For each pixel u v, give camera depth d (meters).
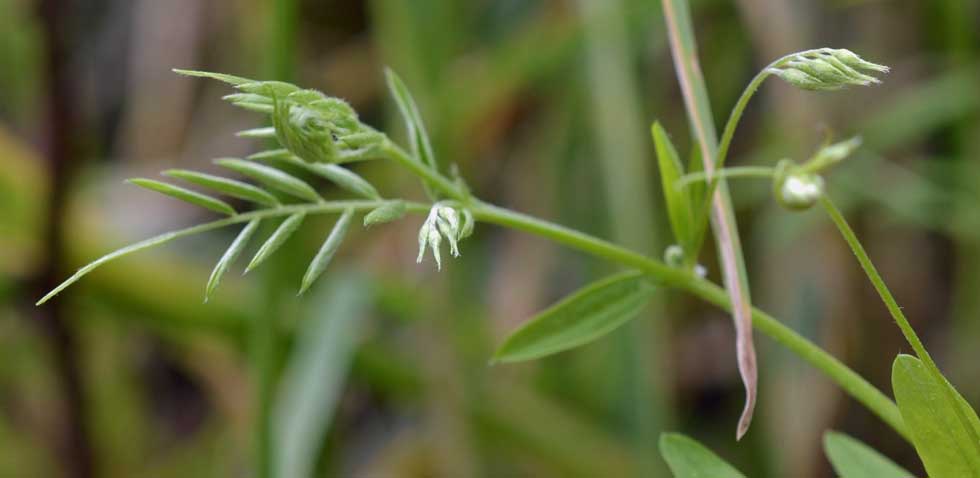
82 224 0.35
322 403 0.30
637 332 0.34
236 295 0.36
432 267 0.36
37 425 0.40
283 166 0.32
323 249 0.19
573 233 0.21
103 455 0.39
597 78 0.35
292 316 0.35
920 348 0.19
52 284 0.35
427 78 0.35
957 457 0.19
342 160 0.20
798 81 0.19
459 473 0.35
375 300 0.35
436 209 0.19
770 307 0.39
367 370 0.36
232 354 0.38
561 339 0.21
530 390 0.37
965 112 0.39
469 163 0.40
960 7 0.39
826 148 0.20
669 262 0.21
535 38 0.39
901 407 0.19
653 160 0.40
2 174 0.34
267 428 0.29
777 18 0.39
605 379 0.36
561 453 0.36
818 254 0.39
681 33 0.21
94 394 0.39
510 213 0.21
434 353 0.35
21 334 0.40
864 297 0.40
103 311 0.36
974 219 0.37
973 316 0.38
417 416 0.40
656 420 0.33
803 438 0.37
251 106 0.19
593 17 0.35
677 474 0.20
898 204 0.38
